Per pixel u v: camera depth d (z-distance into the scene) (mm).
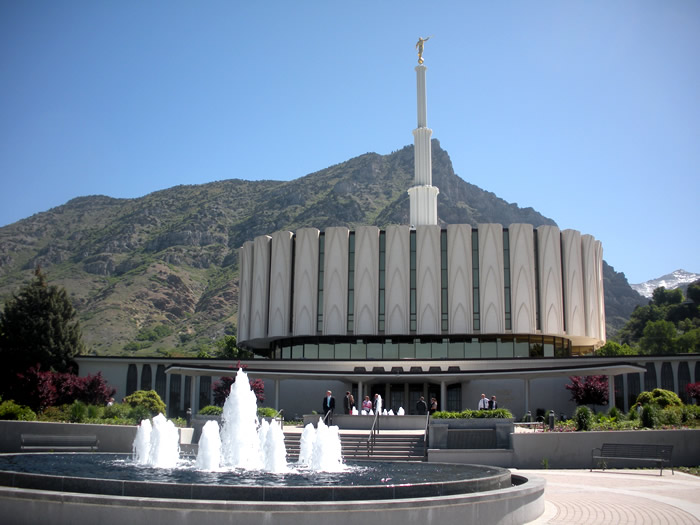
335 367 48812
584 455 26188
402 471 18391
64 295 60375
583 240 56969
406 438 28906
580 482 21047
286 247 56312
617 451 24484
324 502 11805
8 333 57531
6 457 21062
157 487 12422
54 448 26359
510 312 52500
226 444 21531
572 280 54594
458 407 47969
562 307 54156
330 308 53844
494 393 47750
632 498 17406
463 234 53438
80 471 17078
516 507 13758
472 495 12859
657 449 23609
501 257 53062
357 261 54094
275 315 55625
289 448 28219
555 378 47844
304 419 33312
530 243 53500
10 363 56656
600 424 29656
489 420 27688
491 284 52625
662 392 35562
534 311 52562
